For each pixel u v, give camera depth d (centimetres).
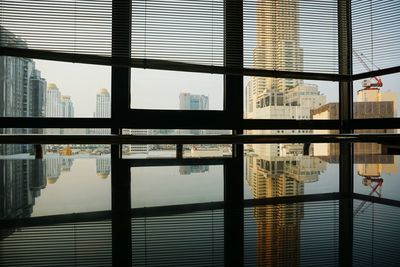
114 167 67
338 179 52
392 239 23
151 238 23
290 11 254
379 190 43
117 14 227
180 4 235
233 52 245
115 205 34
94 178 52
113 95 228
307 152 127
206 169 64
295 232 25
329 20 260
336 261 19
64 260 19
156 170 62
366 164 74
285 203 35
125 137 117
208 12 240
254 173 58
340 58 264
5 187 44
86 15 223
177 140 119
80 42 224
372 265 19
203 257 20
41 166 70
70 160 83
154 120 235
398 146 117
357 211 31
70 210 32
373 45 252
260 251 21
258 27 249
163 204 34
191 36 239
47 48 221
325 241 23
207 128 243
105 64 224
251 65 249
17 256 20
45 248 21
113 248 21
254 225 27
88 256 20
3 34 215
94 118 226
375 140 133
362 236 24
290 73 254
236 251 21
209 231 25
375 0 248
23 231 25
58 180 50
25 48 215
